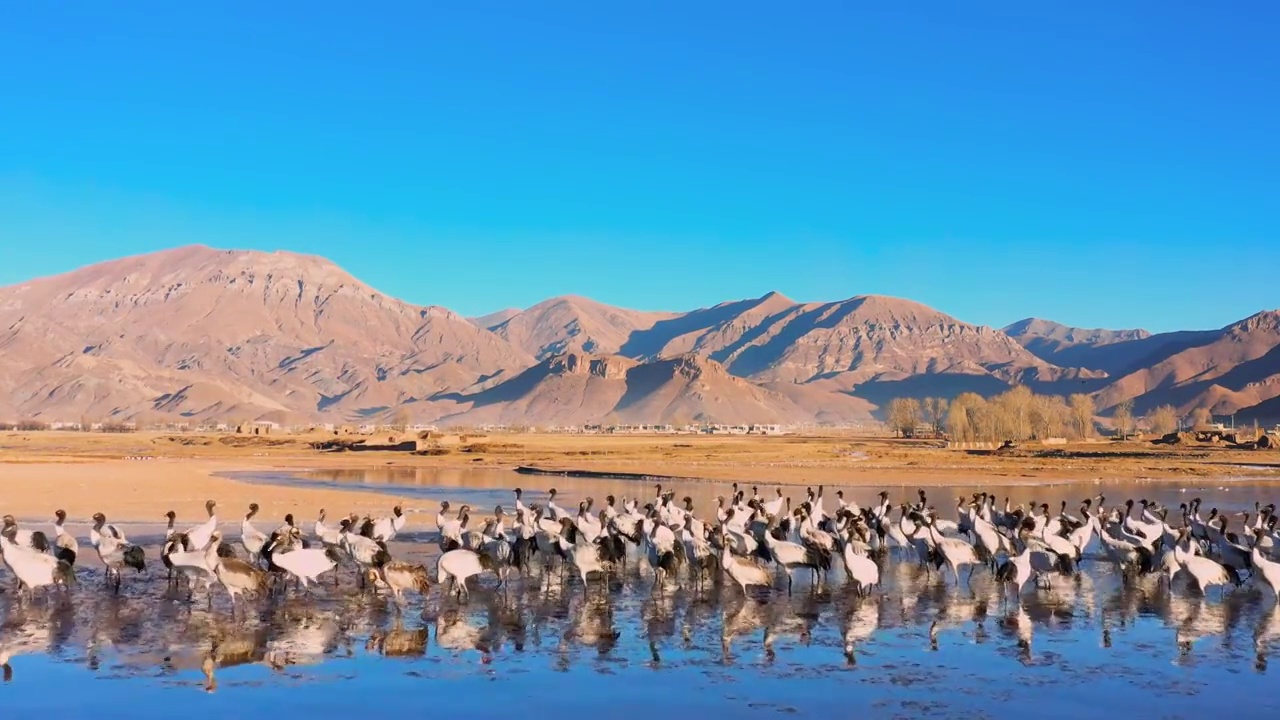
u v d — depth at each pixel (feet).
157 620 82.69
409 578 89.56
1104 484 293.43
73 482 230.27
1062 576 109.40
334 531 114.83
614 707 60.70
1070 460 440.45
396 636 78.18
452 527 111.34
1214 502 225.76
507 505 198.90
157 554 119.65
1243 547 103.81
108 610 86.33
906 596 96.94
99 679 65.46
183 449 541.75
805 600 94.63
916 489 262.47
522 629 81.20
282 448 561.02
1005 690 64.54
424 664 69.97
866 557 95.91
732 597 96.02
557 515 138.00
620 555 111.55
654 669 69.10
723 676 67.41
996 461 428.15
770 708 60.64
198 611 86.28
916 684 65.72
